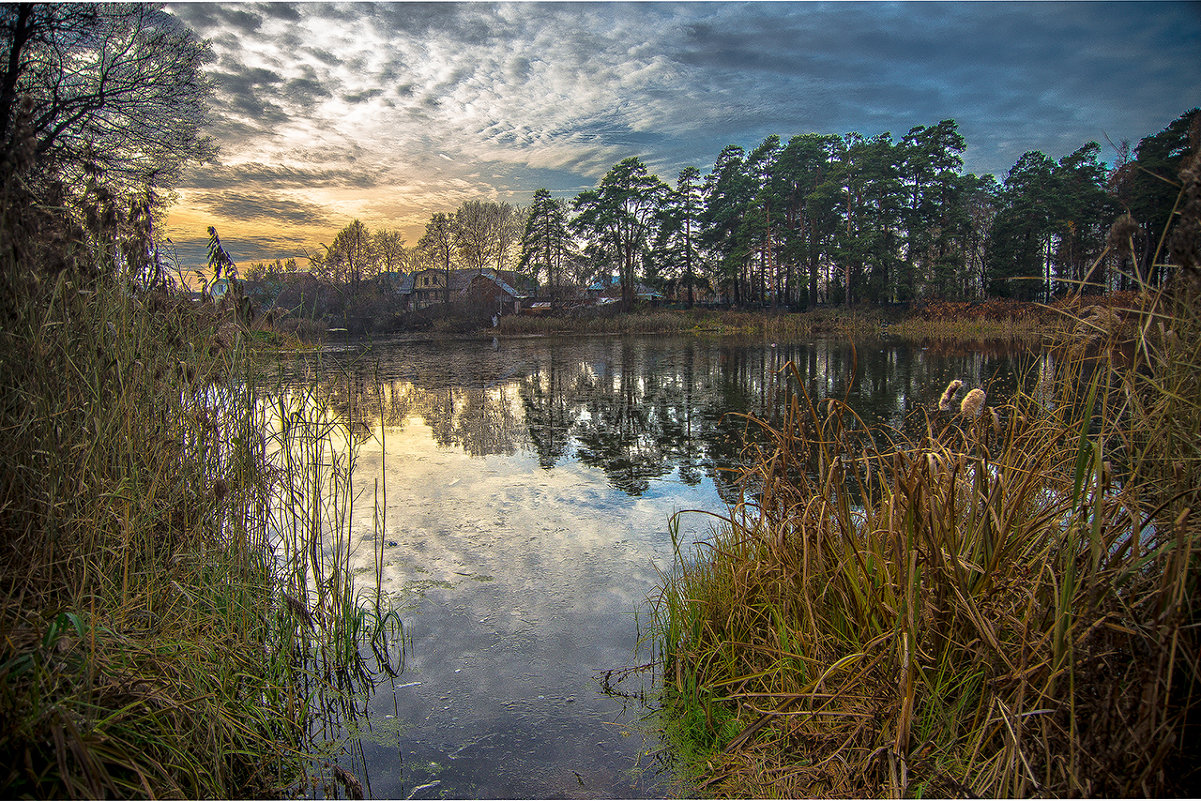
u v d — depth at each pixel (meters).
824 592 2.51
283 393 3.71
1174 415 2.02
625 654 3.38
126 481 2.71
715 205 46.00
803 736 2.21
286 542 3.71
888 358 18.81
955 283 35.75
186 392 3.37
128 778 1.96
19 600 2.02
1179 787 1.54
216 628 2.79
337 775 2.31
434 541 4.96
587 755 2.60
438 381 15.44
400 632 3.59
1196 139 2.05
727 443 8.38
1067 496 2.27
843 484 2.52
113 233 3.23
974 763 1.91
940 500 2.23
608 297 54.84
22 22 3.67
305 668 3.24
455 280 54.47
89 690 1.86
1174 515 1.96
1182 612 1.70
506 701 2.98
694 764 2.44
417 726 2.82
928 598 2.11
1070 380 2.53
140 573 2.66
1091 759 1.63
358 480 6.73
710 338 31.45
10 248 2.46
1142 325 2.05
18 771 1.64
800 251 39.41
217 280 3.52
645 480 6.73
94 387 2.76
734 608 2.86
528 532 5.16
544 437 8.98
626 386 14.22
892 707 2.01
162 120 8.66
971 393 2.32
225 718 2.35
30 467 2.50
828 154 42.25
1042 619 2.02
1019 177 39.53
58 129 5.73
